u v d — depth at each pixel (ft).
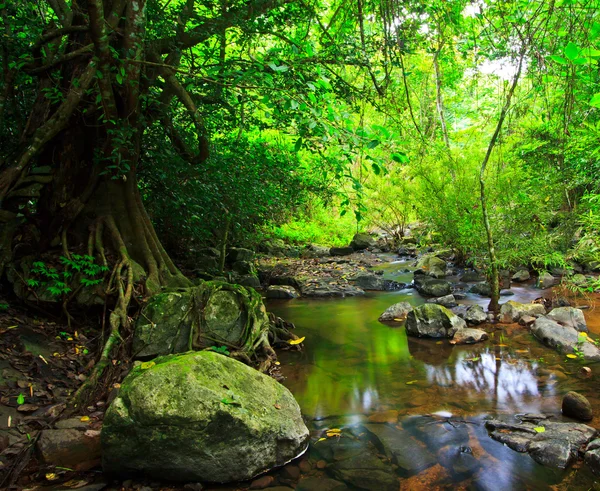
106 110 15.29
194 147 23.56
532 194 26.35
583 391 12.50
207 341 15.46
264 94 10.45
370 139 9.52
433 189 31.71
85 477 9.04
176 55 18.20
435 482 8.74
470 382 13.69
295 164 25.59
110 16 16.16
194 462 8.80
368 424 11.24
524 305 20.38
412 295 26.81
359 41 17.88
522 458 9.43
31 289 15.38
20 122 17.67
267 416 9.63
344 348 17.57
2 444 9.57
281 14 18.21
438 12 16.53
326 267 36.01
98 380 12.46
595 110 17.98
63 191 17.16
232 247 35.32
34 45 15.92
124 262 16.81
